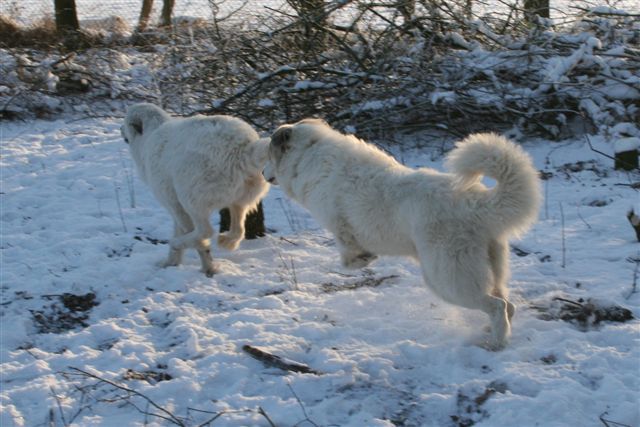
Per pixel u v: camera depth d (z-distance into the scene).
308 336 4.51
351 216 4.60
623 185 7.46
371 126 9.37
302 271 5.68
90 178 8.58
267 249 6.26
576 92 9.03
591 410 3.49
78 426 3.59
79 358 4.32
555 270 5.42
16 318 4.93
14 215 7.38
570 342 4.17
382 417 3.60
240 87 10.00
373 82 9.46
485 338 4.34
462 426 3.50
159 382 3.99
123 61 13.72
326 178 4.73
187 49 10.58
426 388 3.85
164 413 3.68
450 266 4.07
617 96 8.95
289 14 9.75
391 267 5.63
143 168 6.09
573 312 4.64
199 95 10.38
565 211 6.88
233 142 5.33
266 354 4.16
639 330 4.27
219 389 3.95
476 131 9.48
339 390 3.83
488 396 3.65
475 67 9.18
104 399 3.84
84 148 9.98
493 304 4.14
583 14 9.63
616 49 9.16
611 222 6.40
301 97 9.57
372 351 4.24
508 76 9.47
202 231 5.57
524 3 10.52
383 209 4.40
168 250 6.29
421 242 4.17
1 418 3.65
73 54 12.87
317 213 4.84
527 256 5.73
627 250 5.70
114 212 7.45
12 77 12.25
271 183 5.34
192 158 5.41
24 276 5.73
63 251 6.27
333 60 9.75
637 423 3.38
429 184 4.20
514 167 3.86
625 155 7.93
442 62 9.34
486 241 4.10
